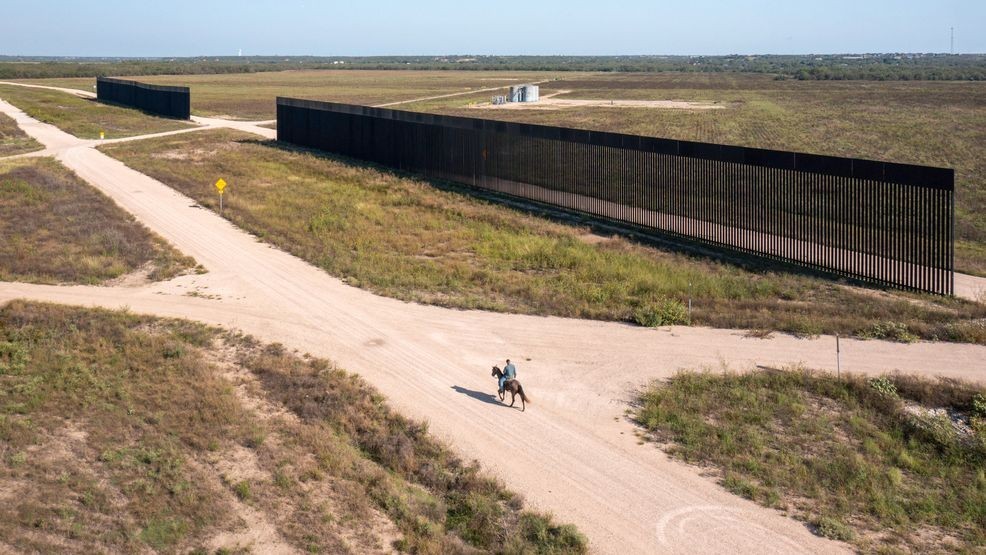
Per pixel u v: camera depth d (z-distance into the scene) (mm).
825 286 37469
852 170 38031
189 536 18062
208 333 31703
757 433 23562
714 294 36375
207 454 21906
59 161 77125
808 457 22234
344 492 20266
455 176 65562
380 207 56781
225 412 24391
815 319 32469
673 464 21953
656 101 161000
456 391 26641
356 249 45406
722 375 27500
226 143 91562
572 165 54219
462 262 42562
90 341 30594
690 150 46125
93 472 20766
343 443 23109
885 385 25922
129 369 27922
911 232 36375
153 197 59781
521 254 43594
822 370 27781
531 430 23906
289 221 51969
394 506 19719
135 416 24109
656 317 32750
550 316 34250
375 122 75500
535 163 57312
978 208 55312
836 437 23438
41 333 31312
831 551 18000
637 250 44344
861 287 37625
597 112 132375
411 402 25750
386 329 32438
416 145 70000
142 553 17281
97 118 119438
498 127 60156
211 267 41469
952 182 34438
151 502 19297
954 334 30625
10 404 24688
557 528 18844
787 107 141125
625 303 35625
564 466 21844
